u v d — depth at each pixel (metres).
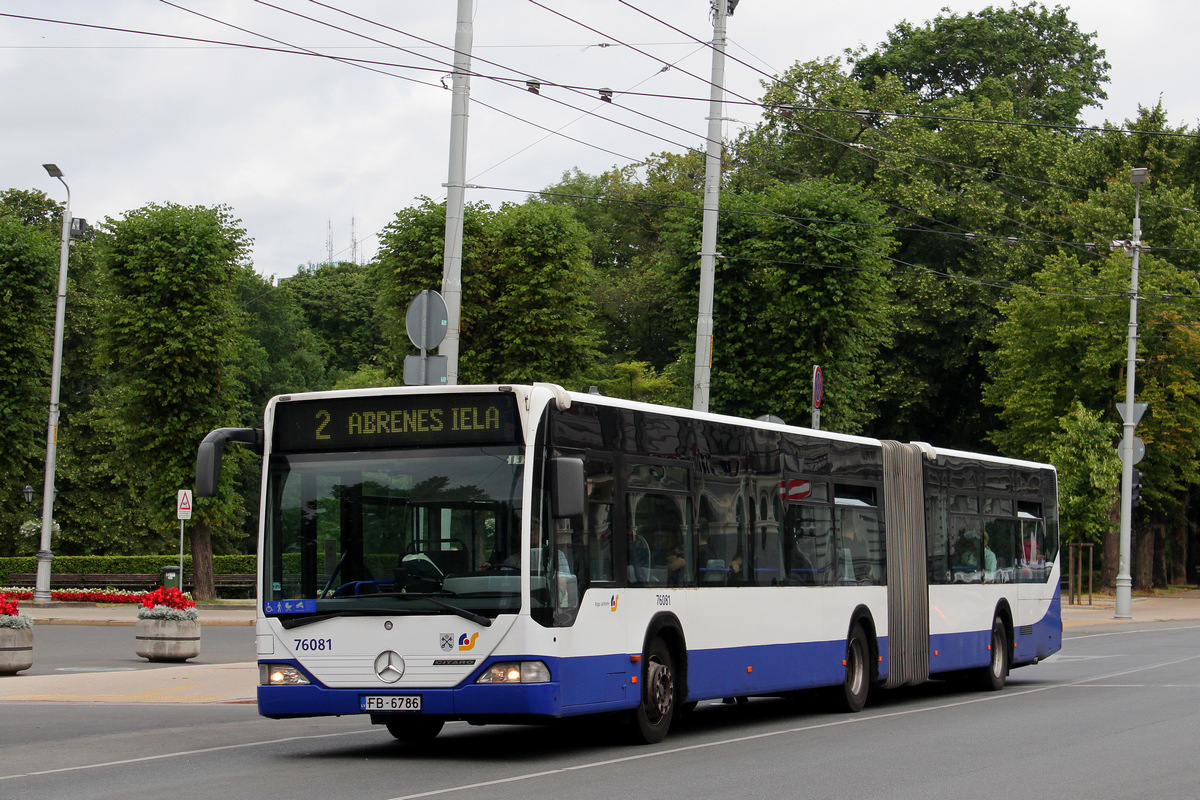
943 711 17.38
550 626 11.66
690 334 39.44
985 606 21.12
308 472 12.19
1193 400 55.00
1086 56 64.50
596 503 12.55
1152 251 57.47
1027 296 54.78
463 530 11.76
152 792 9.93
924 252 60.66
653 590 13.33
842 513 17.41
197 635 24.95
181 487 42.53
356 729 15.26
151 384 42.19
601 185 77.75
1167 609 50.00
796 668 15.93
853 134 58.91
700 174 73.06
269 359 77.38
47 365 48.53
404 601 11.71
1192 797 10.05
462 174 18.47
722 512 14.76
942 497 20.19
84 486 59.03
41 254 47.47
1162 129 59.78
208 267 42.22
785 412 37.94
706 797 9.75
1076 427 48.19
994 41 63.25
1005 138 57.75
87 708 17.48
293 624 11.92
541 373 42.03
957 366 59.47
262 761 12.00
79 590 45.28
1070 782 10.75
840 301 37.53
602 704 12.37
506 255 42.19
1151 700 18.61
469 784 10.38
